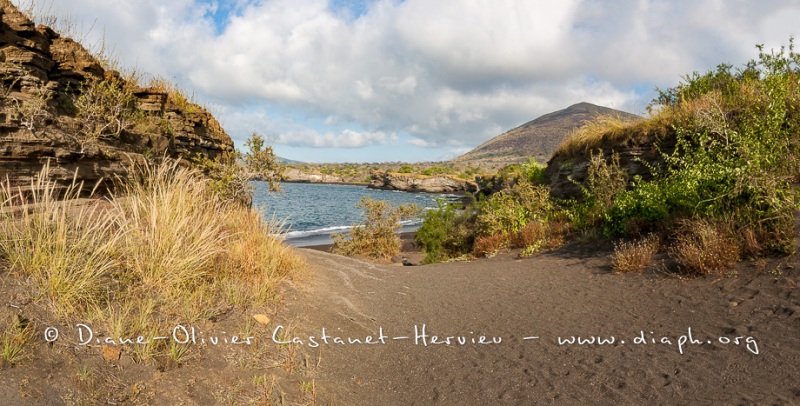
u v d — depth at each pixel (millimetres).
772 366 3533
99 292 3846
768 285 5047
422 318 5797
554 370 4039
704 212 7266
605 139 13469
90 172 7230
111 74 10070
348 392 3682
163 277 4480
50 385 2619
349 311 5664
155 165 8961
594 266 7922
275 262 6246
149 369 3102
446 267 10117
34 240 4016
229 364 3535
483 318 5742
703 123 7934
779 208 6055
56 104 8070
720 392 3289
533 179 18125
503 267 9281
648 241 8211
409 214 16438
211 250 5355
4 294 3289
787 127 7410
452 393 3764
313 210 51375
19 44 7875
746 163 6711
